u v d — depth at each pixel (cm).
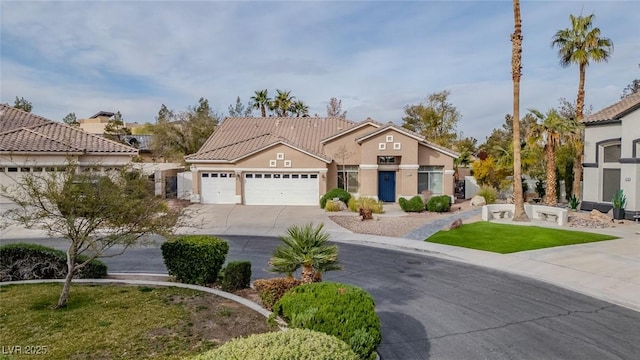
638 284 1126
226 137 3403
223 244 1125
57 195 877
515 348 778
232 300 945
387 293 1116
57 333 744
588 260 1371
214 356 388
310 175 2989
